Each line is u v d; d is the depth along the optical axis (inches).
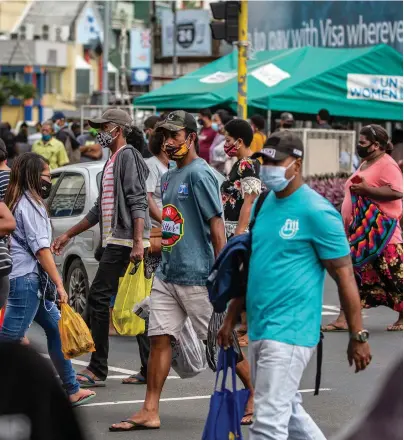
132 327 676.7
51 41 6766.7
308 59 1818.4
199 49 4389.8
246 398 452.8
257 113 1879.9
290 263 420.2
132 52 4596.5
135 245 676.1
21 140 2327.8
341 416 614.9
